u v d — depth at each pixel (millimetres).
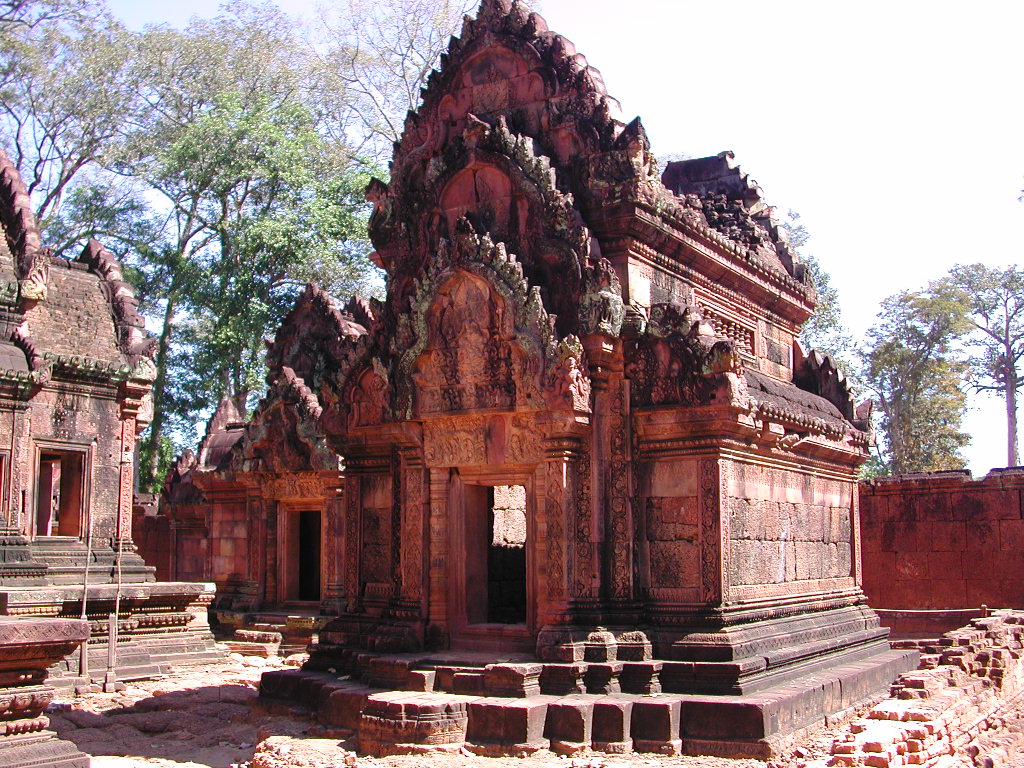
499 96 15492
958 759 11117
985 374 51438
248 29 47188
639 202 14102
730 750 11578
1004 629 18344
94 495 21688
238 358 40875
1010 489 23469
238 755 12719
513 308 13664
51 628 10484
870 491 24938
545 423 13406
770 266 18438
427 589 14398
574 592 13453
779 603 14938
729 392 13258
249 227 40250
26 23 45125
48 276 21828
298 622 23766
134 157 44594
